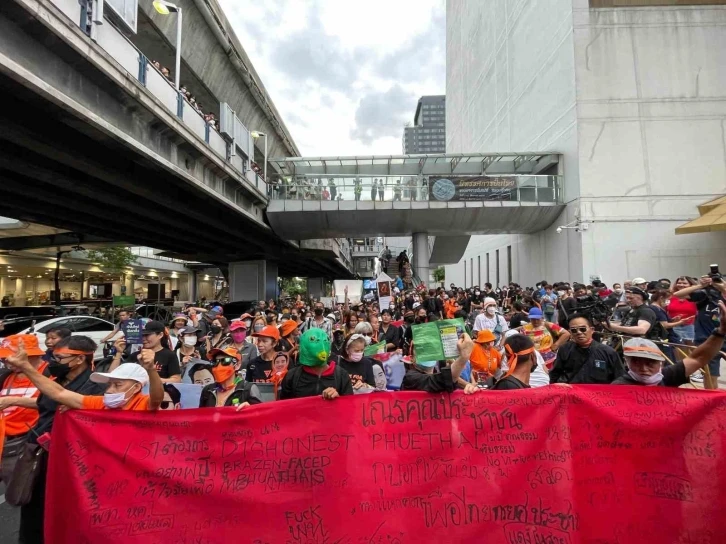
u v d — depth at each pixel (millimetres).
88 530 2811
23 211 15781
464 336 2949
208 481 2916
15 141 8922
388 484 2930
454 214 23688
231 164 16641
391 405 3062
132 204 14883
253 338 7629
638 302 5707
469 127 42469
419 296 18766
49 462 2891
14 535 3748
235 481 2926
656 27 21688
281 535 2859
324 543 2850
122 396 3006
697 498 2848
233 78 21078
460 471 2945
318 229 25000
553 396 3045
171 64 17219
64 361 3285
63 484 2893
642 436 2951
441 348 2980
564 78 22797
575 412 3020
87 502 2846
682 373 3072
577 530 2828
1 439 3561
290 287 82438
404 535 2855
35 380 2904
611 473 2918
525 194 23203
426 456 2979
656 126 21391
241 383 3859
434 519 2875
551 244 24297
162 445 2963
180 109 12281
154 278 57344
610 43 21766
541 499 2881
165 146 11984
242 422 3020
